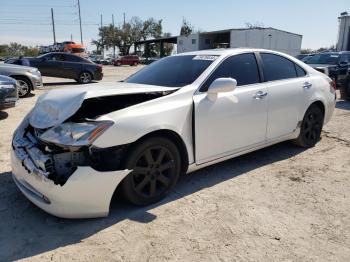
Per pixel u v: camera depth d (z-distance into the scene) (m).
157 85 3.70
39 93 11.62
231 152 3.82
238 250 2.60
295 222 3.00
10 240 2.73
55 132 2.88
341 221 3.02
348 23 29.75
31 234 2.81
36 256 2.53
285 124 4.45
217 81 3.39
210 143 3.56
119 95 3.11
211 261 2.48
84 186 2.73
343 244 2.69
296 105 4.53
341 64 11.94
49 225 2.94
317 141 5.21
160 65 4.29
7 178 3.90
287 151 4.93
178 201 3.37
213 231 2.86
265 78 4.19
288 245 2.67
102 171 2.80
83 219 3.01
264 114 4.08
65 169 2.83
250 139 4.00
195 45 46.53
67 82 16.48
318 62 12.75
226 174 4.06
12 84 6.88
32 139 3.23
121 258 2.51
